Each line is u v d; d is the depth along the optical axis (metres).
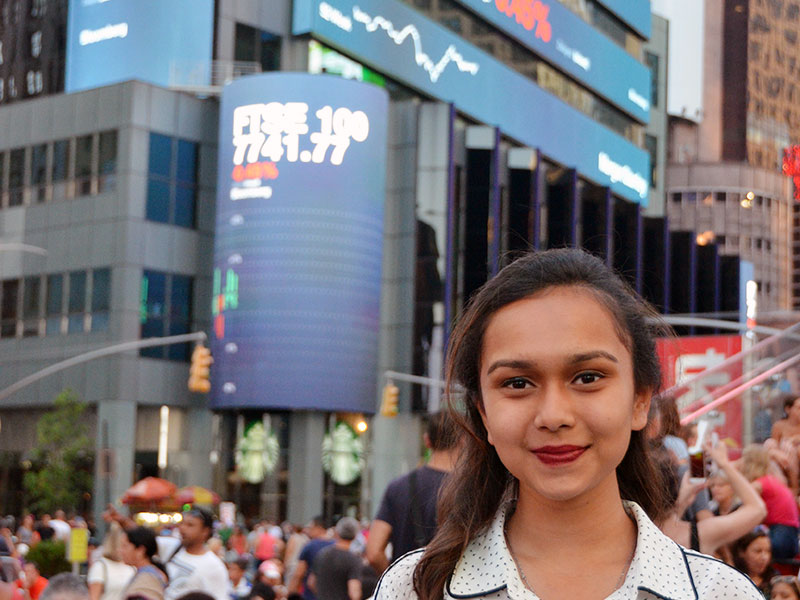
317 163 48.88
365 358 49.41
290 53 54.00
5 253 53.28
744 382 10.67
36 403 51.41
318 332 48.38
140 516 40.09
